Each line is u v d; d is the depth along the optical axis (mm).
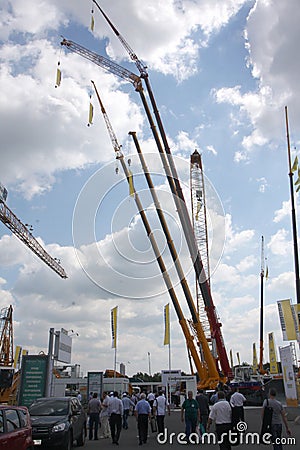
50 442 13031
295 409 28000
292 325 31344
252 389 42812
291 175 39688
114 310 41312
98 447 15336
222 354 39438
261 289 68375
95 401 18047
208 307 39625
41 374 24328
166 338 41250
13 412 9633
